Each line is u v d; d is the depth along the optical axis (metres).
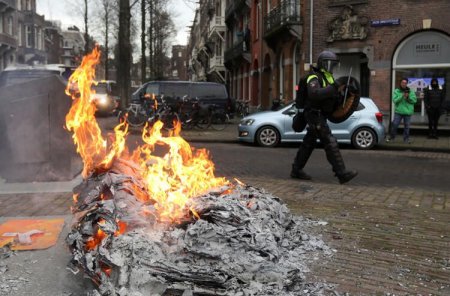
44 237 4.27
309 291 3.31
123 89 21.94
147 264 3.08
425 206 6.05
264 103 29.50
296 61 22.95
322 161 10.96
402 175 9.34
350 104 7.41
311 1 20.14
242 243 3.48
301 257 3.98
